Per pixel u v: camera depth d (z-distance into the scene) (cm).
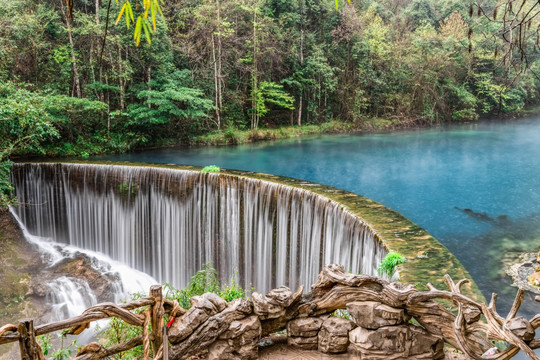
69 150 2102
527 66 440
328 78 3297
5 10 1958
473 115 3847
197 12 2691
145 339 321
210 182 1388
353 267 898
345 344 376
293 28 3209
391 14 4441
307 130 3231
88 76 2348
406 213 1520
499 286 971
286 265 1194
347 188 1816
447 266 633
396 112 3766
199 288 619
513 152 2458
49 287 1357
